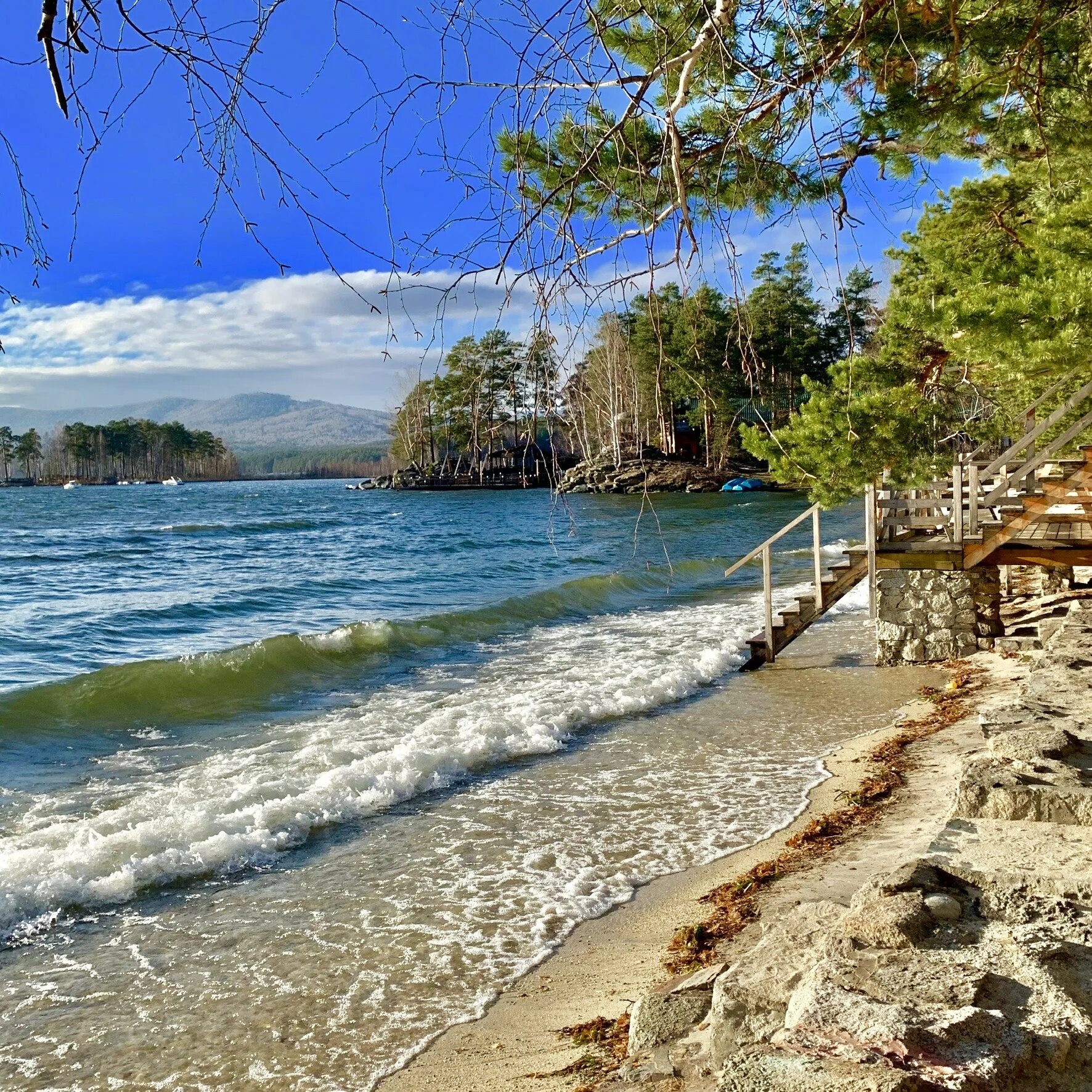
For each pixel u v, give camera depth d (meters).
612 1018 4.77
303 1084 4.58
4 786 9.46
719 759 10.18
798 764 9.88
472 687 14.05
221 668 14.37
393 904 6.69
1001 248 11.57
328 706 13.02
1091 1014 3.08
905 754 9.61
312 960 5.89
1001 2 4.76
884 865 6.32
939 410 10.94
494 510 72.06
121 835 7.78
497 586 27.94
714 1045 3.38
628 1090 3.44
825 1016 2.91
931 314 9.07
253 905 6.73
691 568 30.20
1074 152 6.92
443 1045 4.84
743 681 14.28
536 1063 4.38
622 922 6.27
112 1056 4.88
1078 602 13.20
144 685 13.35
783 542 39.53
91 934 6.31
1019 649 13.60
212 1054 4.87
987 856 4.53
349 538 47.31
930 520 14.44
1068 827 4.91
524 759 10.37
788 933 3.89
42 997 5.50
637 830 8.05
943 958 3.46
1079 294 8.41
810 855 6.97
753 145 3.51
